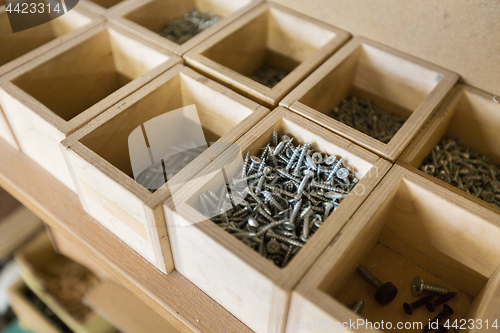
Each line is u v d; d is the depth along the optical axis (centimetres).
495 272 51
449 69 62
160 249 52
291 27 69
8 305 64
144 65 65
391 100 67
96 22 66
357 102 68
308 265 46
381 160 53
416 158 56
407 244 56
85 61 65
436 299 54
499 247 50
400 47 64
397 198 53
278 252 50
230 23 67
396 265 57
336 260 47
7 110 59
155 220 49
